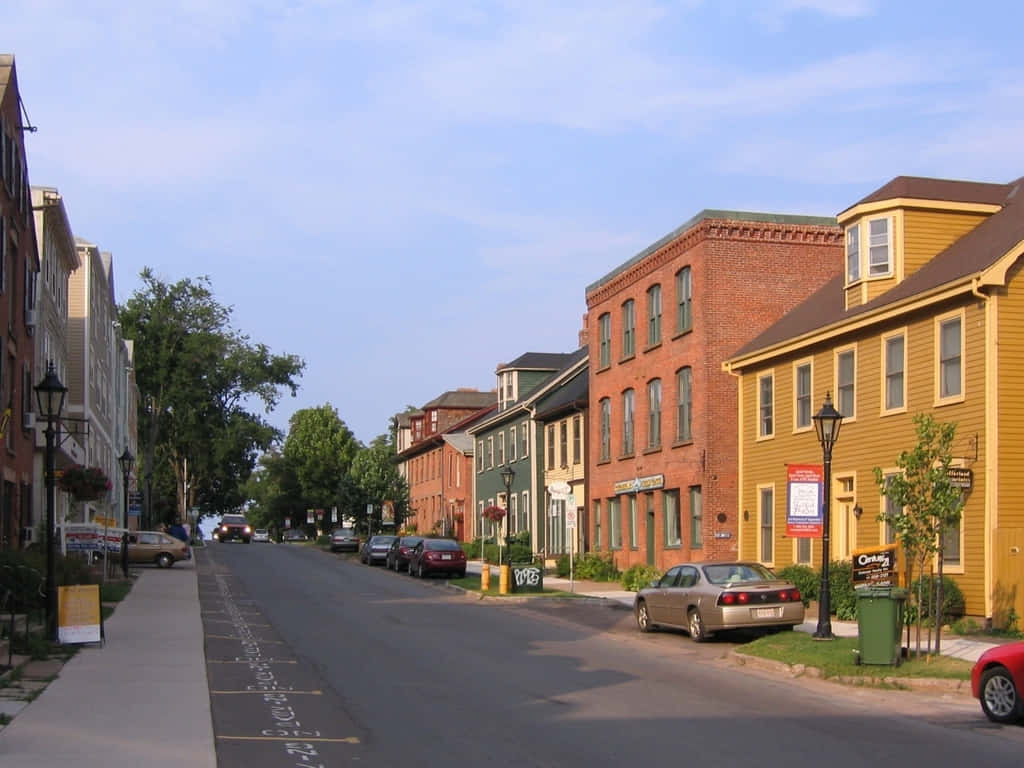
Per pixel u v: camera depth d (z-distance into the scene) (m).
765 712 13.85
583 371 54.41
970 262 24.34
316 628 24.52
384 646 21.02
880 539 26.59
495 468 63.00
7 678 15.25
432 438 76.56
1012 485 22.70
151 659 18.17
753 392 33.59
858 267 28.77
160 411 79.25
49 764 10.13
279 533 116.31
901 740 12.04
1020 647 13.04
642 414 41.59
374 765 10.47
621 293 44.09
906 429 25.78
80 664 17.34
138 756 10.55
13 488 29.84
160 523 87.31
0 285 27.19
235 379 80.19
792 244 37.44
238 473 83.81
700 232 37.00
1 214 27.30
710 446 36.19
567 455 51.72
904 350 26.06
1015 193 28.61
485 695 15.00
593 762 10.69
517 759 10.79
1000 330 22.89
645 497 41.34
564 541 51.34
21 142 30.42
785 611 21.48
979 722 13.29
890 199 27.97
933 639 20.78
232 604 31.05
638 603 24.53
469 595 35.91
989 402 22.84
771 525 32.22
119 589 32.94
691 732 12.34
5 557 22.02
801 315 33.47
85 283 48.56
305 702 14.21
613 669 18.00
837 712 13.93
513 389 63.06
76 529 34.53
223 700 14.26
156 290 79.25
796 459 30.84
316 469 103.94
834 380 29.06
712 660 19.42
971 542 23.22
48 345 38.06
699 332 36.91
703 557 35.88
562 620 27.47
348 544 68.88
